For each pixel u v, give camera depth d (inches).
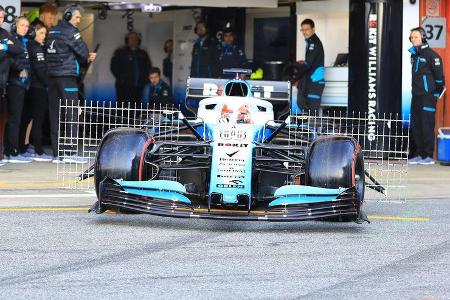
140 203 345.4
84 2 797.9
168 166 377.4
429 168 641.0
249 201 343.9
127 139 366.0
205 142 368.2
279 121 410.3
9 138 620.4
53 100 619.8
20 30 607.2
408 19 703.1
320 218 341.1
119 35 852.6
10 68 606.5
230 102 393.1
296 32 763.4
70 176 542.9
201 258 305.4
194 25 839.7
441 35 708.7
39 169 579.5
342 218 369.1
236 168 348.5
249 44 812.6
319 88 720.3
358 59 704.4
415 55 675.4
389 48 700.0
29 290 257.3
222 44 786.8
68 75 614.9
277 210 345.4
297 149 374.9
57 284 265.3
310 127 458.0
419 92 674.2
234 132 363.6
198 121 396.5
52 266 289.1
